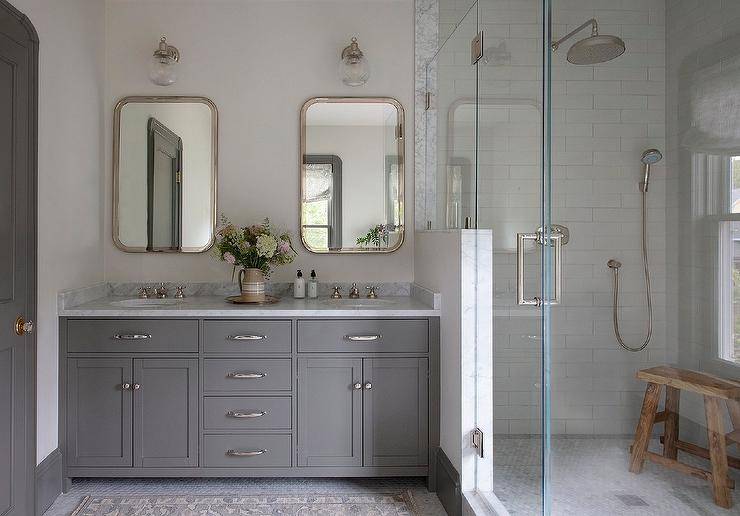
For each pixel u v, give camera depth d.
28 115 2.34
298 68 3.33
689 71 1.33
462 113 2.60
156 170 3.30
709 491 1.30
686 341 1.34
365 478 2.91
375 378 2.76
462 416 2.41
